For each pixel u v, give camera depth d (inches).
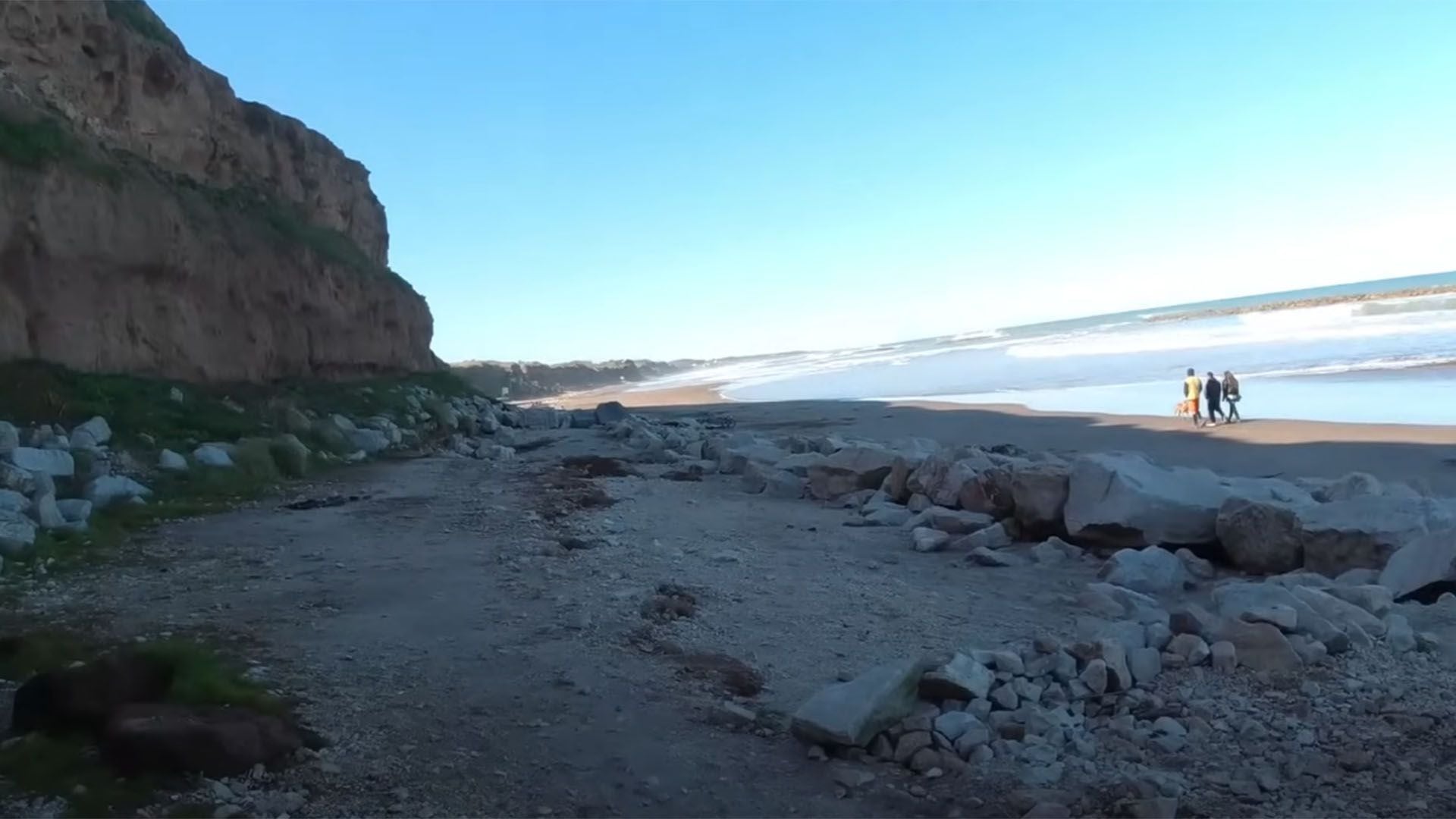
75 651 281.7
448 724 240.2
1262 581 405.7
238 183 1139.9
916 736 233.9
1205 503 465.1
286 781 204.4
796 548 475.5
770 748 235.6
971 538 481.7
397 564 411.2
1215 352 2081.7
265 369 962.7
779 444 952.3
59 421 595.5
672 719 250.2
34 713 217.2
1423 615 331.6
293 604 345.7
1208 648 291.1
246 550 436.1
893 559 453.7
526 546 449.4
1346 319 2448.3
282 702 245.0
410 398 1151.0
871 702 237.9
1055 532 493.0
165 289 804.6
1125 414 1225.4
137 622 317.4
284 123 1315.2
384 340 1301.7
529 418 1382.9
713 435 1131.3
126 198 761.0
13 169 657.0
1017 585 402.6
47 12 813.2
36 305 656.4
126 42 927.0
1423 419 995.3
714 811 204.2
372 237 1599.4
